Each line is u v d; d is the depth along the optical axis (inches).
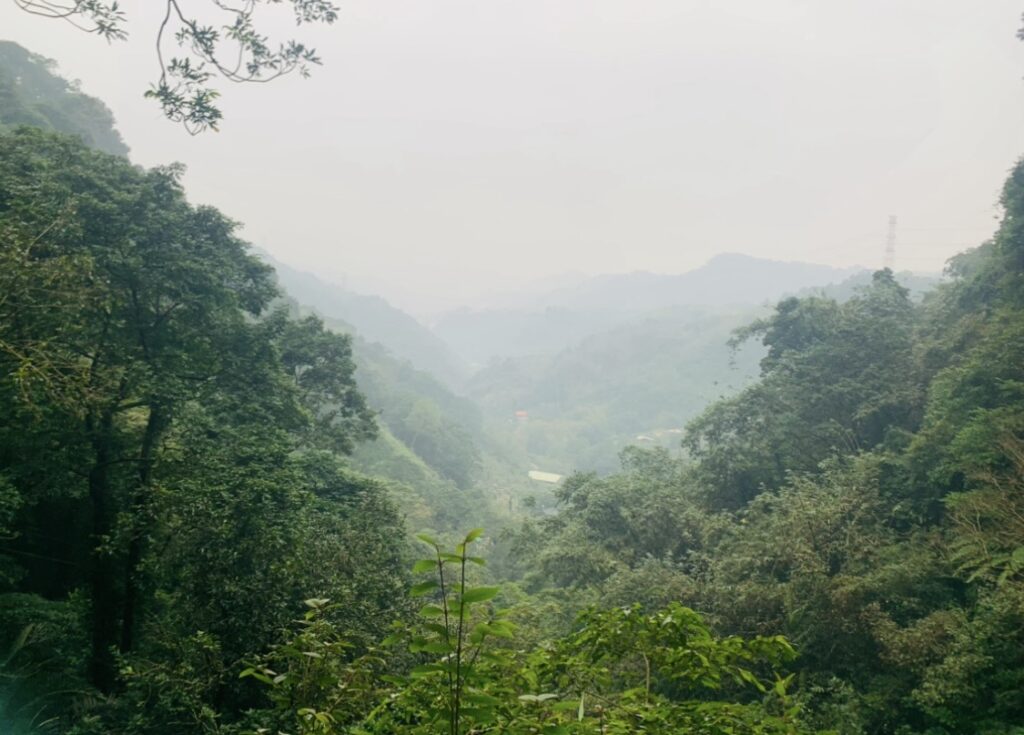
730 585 601.6
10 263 321.4
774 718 96.6
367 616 386.0
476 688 88.0
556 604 707.4
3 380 329.7
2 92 1411.2
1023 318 706.2
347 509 636.7
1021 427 555.5
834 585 538.9
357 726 100.7
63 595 562.9
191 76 230.8
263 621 353.1
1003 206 928.3
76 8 216.4
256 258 740.7
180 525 389.7
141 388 494.6
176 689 315.9
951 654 444.8
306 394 876.6
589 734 91.3
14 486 440.1
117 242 521.7
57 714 346.3
